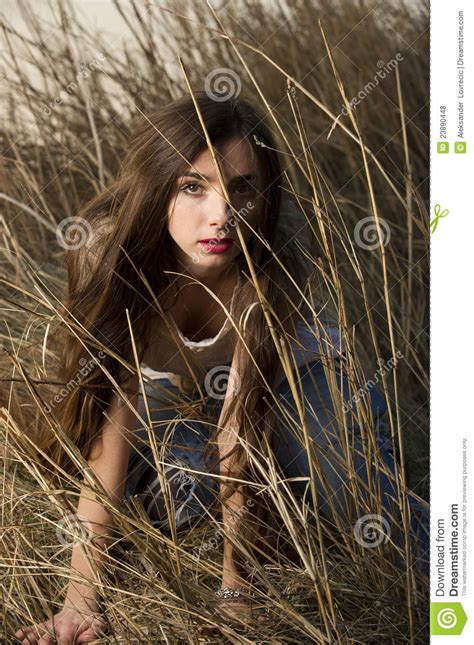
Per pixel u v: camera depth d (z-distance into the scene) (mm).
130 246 1704
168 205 1658
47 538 1783
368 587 1626
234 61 2924
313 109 2922
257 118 1675
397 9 3016
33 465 1617
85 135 2805
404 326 2271
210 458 1823
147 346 1792
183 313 1850
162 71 2785
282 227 1829
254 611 1580
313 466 1642
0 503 1773
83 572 1633
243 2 3150
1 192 2768
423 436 2168
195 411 1767
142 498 1855
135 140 1743
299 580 1621
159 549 1591
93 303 1739
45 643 1532
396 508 1750
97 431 1747
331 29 3002
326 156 2859
